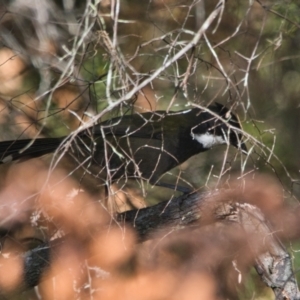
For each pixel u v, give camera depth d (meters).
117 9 8.03
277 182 10.82
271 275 9.36
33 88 12.79
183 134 12.05
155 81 13.04
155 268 10.34
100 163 10.69
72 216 10.02
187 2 13.30
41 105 12.95
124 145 11.31
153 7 13.48
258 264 9.46
